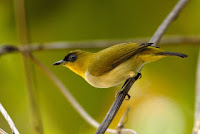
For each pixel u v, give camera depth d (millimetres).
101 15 12164
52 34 12297
